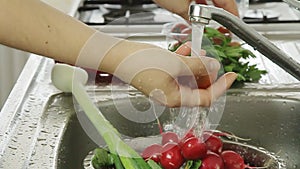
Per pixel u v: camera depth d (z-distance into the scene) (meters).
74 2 1.79
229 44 1.34
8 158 0.96
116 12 1.80
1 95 2.12
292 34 1.60
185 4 1.10
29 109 1.14
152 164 0.96
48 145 1.01
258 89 1.25
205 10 0.86
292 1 0.97
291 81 1.30
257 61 1.42
